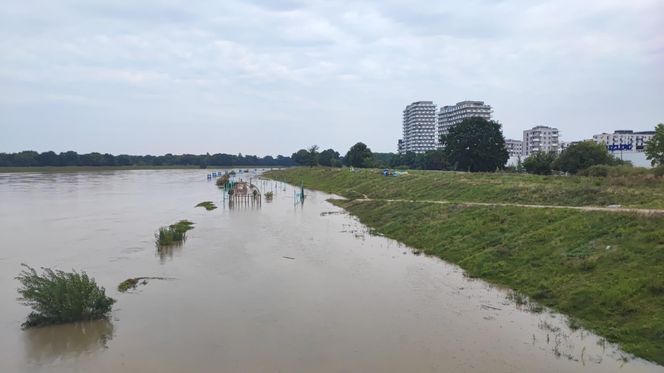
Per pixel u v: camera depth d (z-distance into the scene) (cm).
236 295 2659
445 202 5150
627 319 2019
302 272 3136
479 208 4234
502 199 4697
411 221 4638
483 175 6881
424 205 5094
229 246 4028
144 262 3469
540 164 7412
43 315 2256
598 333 1988
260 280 2958
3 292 2750
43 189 10719
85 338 2075
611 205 3588
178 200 8350
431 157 13700
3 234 4681
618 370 1694
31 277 2366
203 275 3094
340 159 19175
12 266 3369
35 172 19825
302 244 4088
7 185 11931
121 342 2030
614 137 16762
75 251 3869
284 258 3550
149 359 1864
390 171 9531
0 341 2059
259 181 14562
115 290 2772
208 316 2330
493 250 3219
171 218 5869
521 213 3716
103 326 2211
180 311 2406
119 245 4116
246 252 3778
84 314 2278
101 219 5772
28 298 2270
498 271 2920
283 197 8981
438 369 1744
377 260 3453
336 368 1766
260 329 2156
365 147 14625
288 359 1847
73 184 12569
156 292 2730
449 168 12606
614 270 2397
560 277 2566
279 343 1998
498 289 2688
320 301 2534
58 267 3325
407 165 15850
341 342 2000
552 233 3120
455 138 9550
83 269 3275
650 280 2164
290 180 14275
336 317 2295
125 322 2258
